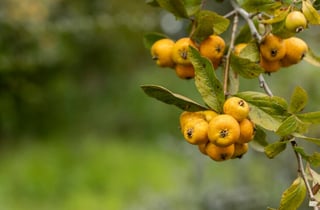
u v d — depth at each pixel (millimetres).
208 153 1858
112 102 11992
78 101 11547
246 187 5484
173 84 10570
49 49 6879
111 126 11898
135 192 9109
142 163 10250
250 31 2244
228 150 1843
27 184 9352
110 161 10328
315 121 1829
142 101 12023
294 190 1883
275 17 1951
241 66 1988
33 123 10594
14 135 10500
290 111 1862
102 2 6777
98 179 9727
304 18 1897
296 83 5578
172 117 11922
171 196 5762
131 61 11781
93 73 11391
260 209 5242
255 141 2150
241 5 2014
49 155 10336
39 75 7711
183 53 2047
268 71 2121
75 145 10859
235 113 1784
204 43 2047
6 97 6332
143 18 5457
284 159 5449
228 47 2178
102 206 8656
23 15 6094
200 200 5461
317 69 5500
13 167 9836
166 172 9727
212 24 2010
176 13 2146
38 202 8984
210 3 5742
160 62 2156
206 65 1831
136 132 11820
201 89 1836
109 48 10422
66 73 10008
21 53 5605
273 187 5395
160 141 9672
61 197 9195
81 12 6641
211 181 6137
